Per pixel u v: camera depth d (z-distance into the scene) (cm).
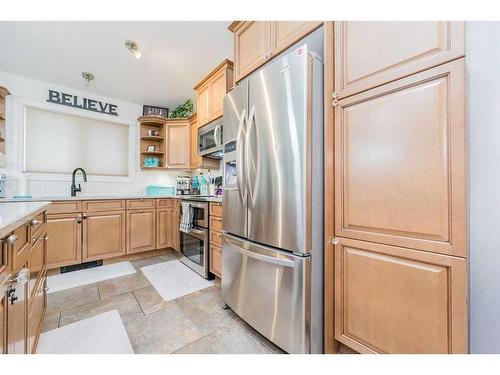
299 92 115
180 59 252
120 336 138
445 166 81
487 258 88
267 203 131
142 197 291
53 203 231
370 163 101
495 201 87
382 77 97
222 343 132
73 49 230
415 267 89
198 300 184
